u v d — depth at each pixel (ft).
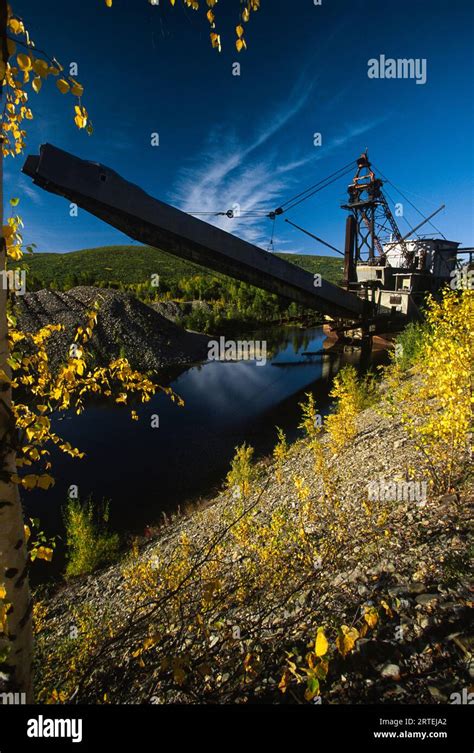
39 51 6.71
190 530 36.58
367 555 18.03
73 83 6.95
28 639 7.12
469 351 19.89
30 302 148.46
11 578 6.64
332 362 148.05
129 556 35.88
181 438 76.89
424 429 22.45
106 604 26.25
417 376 51.31
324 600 15.42
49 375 12.05
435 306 22.31
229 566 23.44
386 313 142.82
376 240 161.58
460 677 10.18
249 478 47.85
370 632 12.49
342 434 43.78
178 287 364.99
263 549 21.45
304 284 103.60
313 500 30.81
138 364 151.23
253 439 75.00
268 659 12.20
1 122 7.47
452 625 11.88
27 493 55.57
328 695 10.48
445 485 22.26
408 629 12.15
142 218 67.00
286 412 91.45
